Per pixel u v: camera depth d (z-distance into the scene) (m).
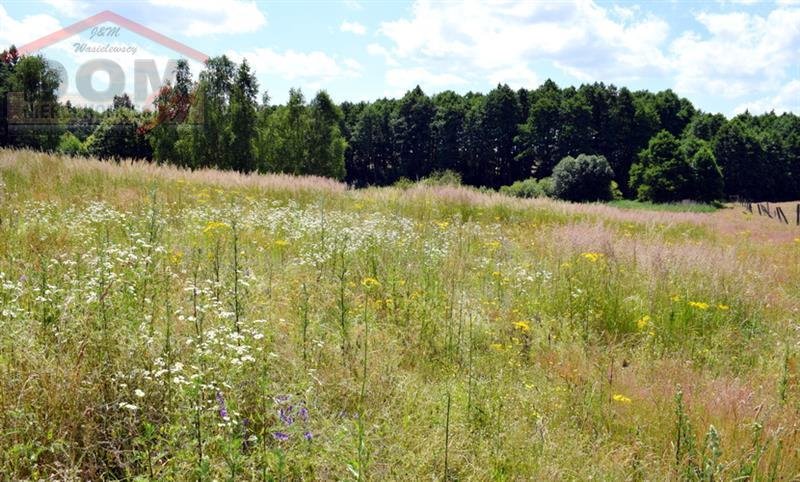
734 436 3.61
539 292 6.80
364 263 6.68
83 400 2.86
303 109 48.22
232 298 4.34
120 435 2.81
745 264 8.71
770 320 6.70
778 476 3.25
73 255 4.95
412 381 3.94
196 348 3.12
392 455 3.04
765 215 32.06
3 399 2.73
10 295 3.81
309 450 2.89
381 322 5.08
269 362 3.46
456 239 9.52
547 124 74.25
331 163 48.53
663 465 3.40
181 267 5.34
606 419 3.85
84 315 3.45
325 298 5.16
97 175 11.98
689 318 6.28
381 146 80.44
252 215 9.39
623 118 75.00
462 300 5.93
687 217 20.00
